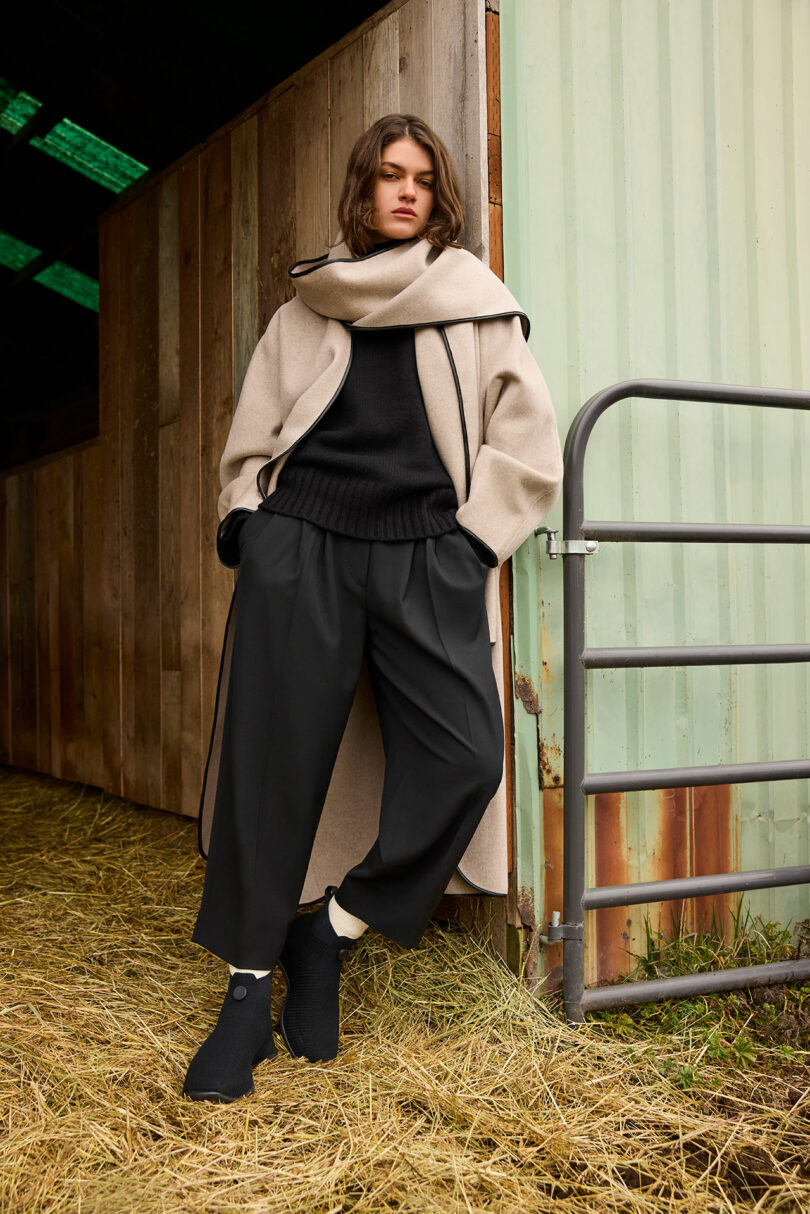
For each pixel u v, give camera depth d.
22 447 6.54
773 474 1.92
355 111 1.99
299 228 2.23
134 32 3.07
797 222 1.98
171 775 2.92
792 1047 1.50
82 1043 1.40
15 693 4.12
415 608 1.37
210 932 1.35
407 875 1.38
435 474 1.42
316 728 1.36
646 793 1.77
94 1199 1.04
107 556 3.32
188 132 3.50
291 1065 1.36
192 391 2.78
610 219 1.76
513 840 1.64
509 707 1.64
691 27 1.86
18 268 4.81
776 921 1.91
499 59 1.67
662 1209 1.08
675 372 1.82
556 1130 1.22
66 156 3.88
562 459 1.60
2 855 2.67
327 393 1.43
